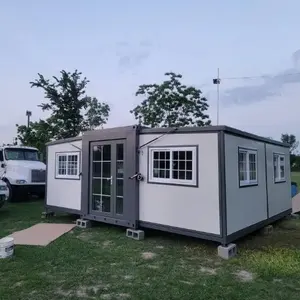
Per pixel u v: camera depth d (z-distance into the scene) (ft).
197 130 17.89
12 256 15.88
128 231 20.67
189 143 18.25
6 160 39.37
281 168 27.55
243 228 18.85
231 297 11.32
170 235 21.08
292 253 16.96
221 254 16.30
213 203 17.02
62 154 27.20
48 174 28.81
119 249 17.58
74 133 52.85
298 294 11.66
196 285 12.39
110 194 22.30
